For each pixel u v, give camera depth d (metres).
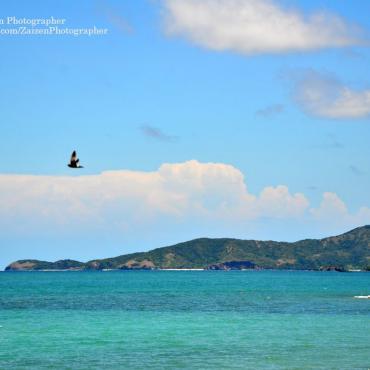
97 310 185.12
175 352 105.50
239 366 94.12
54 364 95.19
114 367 93.25
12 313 174.50
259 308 191.62
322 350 107.44
